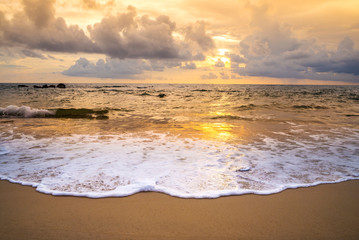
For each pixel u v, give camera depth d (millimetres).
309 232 2252
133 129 7445
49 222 2346
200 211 2598
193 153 4742
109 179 3361
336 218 2516
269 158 4492
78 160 4203
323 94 32938
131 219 2422
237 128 7770
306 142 5867
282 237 2168
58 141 5703
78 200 2789
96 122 8883
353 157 4629
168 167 3881
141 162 4117
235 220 2438
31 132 6848
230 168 3893
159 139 6023
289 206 2750
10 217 2426
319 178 3572
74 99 21156
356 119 10070
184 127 7875
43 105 15797
